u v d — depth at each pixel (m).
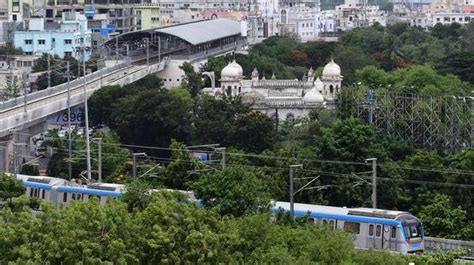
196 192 177.62
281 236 157.38
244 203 172.38
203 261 140.75
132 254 138.00
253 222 157.75
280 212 176.00
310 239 155.88
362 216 183.12
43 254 135.25
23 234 137.12
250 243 154.38
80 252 135.38
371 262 151.75
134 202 168.88
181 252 141.50
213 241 142.38
